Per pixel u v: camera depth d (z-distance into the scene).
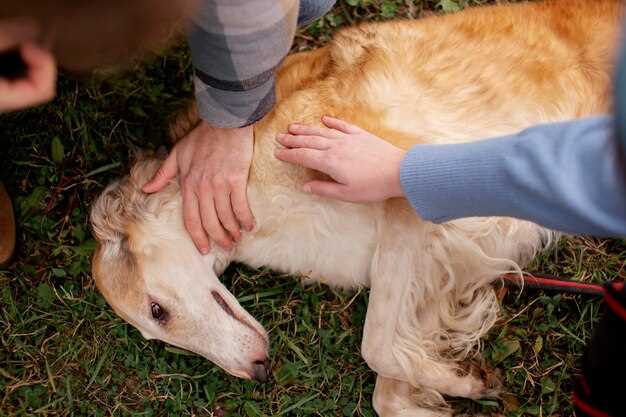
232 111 2.03
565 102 2.52
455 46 2.51
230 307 2.46
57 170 2.89
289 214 2.45
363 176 2.19
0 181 2.85
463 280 2.59
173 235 2.46
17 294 2.86
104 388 2.79
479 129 2.48
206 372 2.78
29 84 1.12
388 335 2.43
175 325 2.45
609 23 2.50
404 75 2.45
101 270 2.51
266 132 2.41
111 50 1.11
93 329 2.80
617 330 1.75
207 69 1.86
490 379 2.67
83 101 2.87
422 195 1.95
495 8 2.57
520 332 2.73
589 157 1.50
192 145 2.42
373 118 2.37
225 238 2.46
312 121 2.39
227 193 2.40
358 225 2.43
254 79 1.88
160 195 2.49
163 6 1.08
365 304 2.77
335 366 2.76
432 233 2.46
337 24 2.99
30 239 2.88
